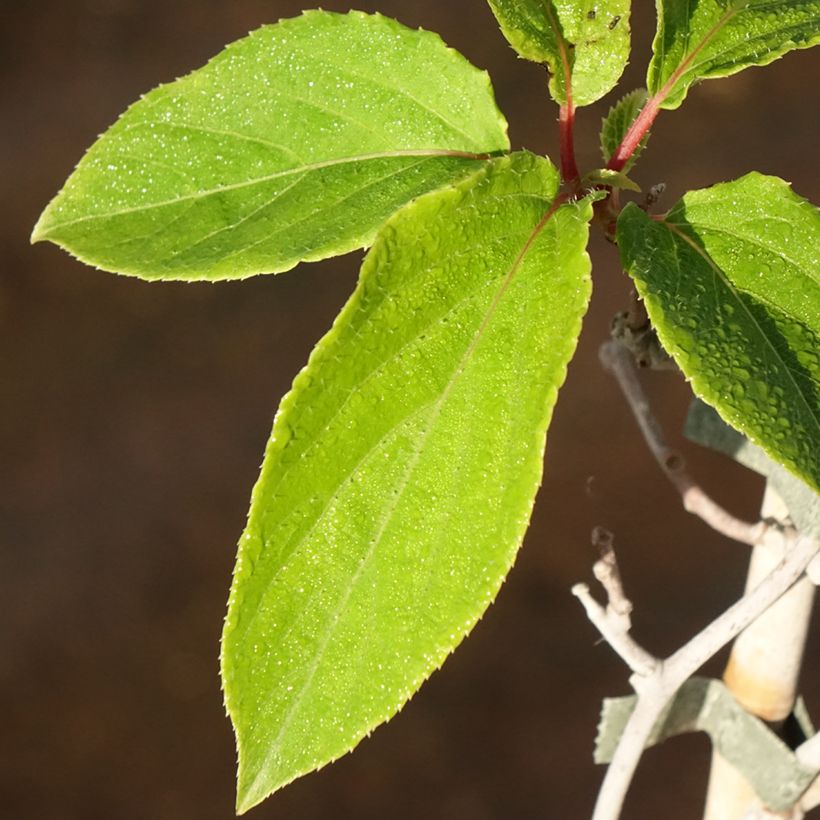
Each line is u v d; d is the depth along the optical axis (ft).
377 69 2.27
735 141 8.59
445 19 9.77
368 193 2.25
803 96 8.93
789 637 2.39
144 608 6.56
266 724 2.13
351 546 2.13
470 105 2.26
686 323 2.15
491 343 2.14
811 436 2.13
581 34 2.24
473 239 2.15
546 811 5.77
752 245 2.19
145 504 7.00
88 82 9.64
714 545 6.52
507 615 6.42
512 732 6.05
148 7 10.35
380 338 2.13
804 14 2.25
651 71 2.24
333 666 2.13
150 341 7.86
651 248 2.18
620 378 2.41
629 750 2.32
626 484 6.72
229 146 2.26
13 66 9.81
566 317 2.13
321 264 8.26
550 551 6.55
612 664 6.23
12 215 8.50
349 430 2.13
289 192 2.25
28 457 7.26
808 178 8.30
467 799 5.85
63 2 10.38
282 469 2.12
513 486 2.12
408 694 2.13
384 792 5.92
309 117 2.26
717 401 2.13
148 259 2.24
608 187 2.25
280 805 5.92
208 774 6.01
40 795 5.90
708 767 5.82
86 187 2.26
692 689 2.38
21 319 7.98
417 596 2.13
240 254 2.23
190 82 2.27
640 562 6.45
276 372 7.65
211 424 7.39
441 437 2.14
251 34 2.27
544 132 8.75
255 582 2.12
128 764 6.02
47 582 6.67
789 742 2.43
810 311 2.17
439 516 2.13
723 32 2.25
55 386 7.63
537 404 2.12
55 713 6.17
